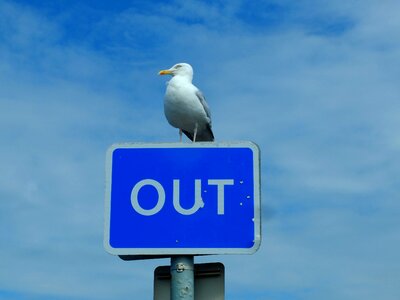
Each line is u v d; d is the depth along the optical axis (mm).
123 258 3967
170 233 3912
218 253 3855
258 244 3863
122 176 4031
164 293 3922
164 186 4000
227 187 3973
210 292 3871
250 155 4016
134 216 3957
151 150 4059
